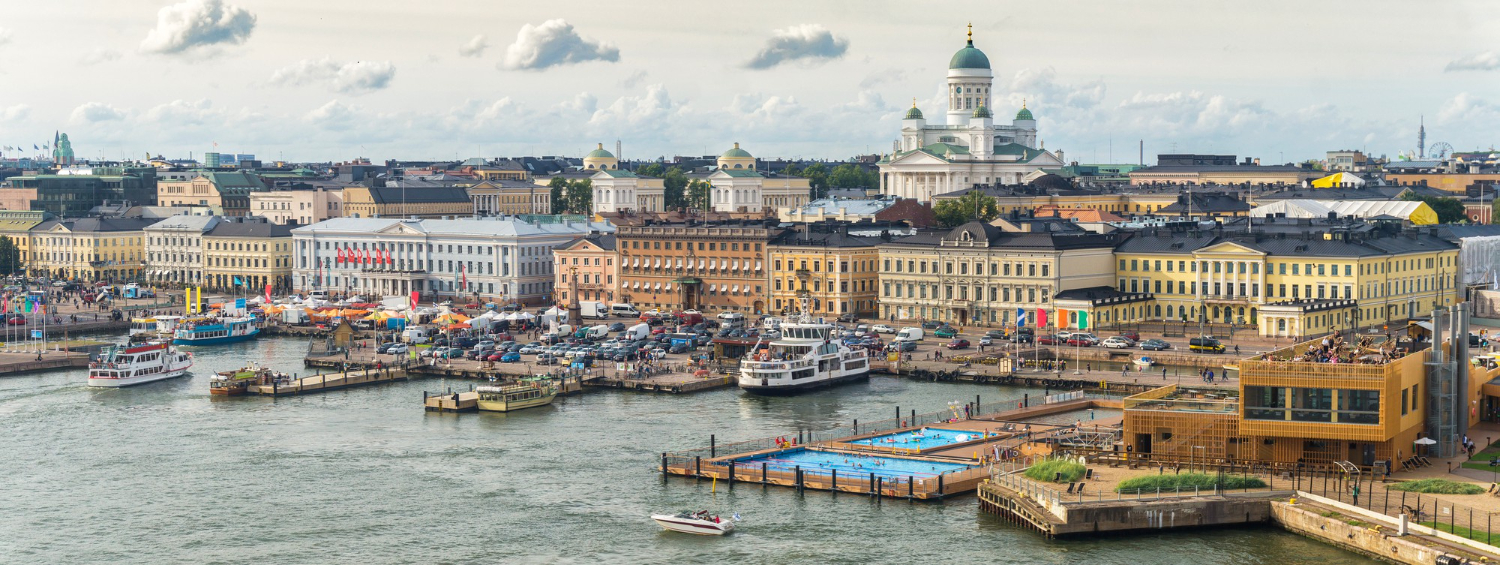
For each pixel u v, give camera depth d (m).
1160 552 155.88
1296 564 150.62
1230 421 173.25
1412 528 149.25
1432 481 163.50
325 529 172.38
